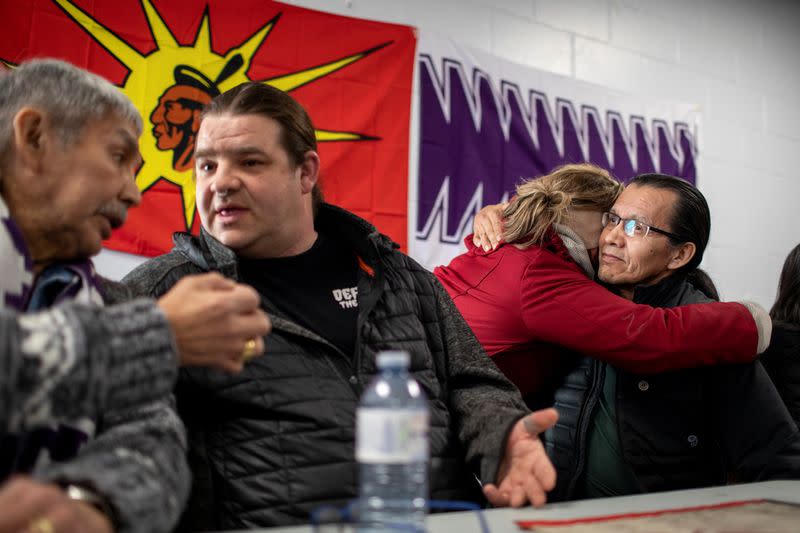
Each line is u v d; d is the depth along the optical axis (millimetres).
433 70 2967
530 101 3215
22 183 906
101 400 690
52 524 575
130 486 692
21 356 650
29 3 2211
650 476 1518
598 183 1783
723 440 1558
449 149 2971
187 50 2482
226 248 1284
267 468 1172
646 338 1450
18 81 917
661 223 1650
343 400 1242
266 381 1211
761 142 3992
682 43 3775
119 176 961
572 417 1599
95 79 951
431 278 1529
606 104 3438
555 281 1581
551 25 3369
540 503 1037
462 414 1325
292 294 1351
